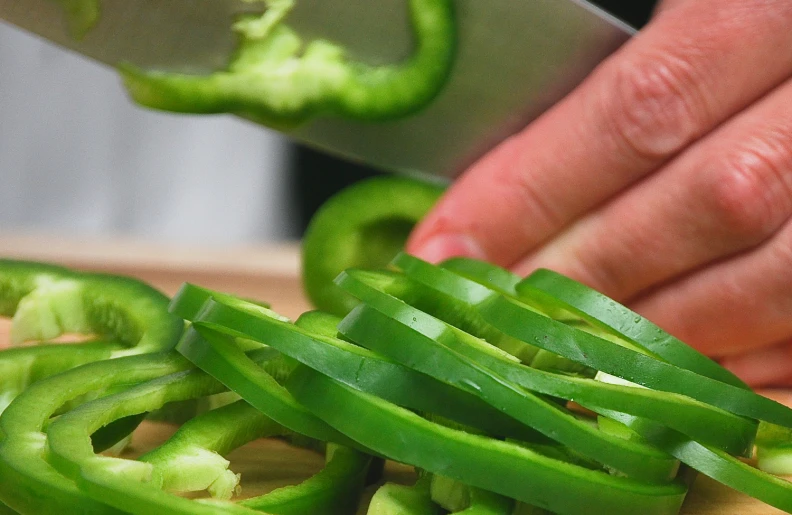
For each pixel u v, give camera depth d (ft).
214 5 0.95
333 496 0.75
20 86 1.96
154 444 0.83
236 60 0.96
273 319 0.75
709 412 0.75
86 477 0.70
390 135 1.05
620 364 0.76
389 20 0.97
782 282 0.89
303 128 1.03
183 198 2.05
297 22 0.96
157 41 0.95
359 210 1.12
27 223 2.00
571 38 0.97
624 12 1.29
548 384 0.74
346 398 0.73
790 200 0.88
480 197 0.94
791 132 0.87
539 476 0.72
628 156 0.90
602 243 0.92
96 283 0.90
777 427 0.83
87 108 2.00
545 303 0.83
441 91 0.99
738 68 0.88
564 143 0.91
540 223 0.94
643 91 0.88
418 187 1.12
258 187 2.03
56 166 2.00
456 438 0.72
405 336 0.74
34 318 0.90
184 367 0.80
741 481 0.75
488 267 0.85
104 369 0.79
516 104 1.01
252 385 0.75
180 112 0.96
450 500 0.75
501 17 0.97
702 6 0.88
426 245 0.95
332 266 1.13
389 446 0.72
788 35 0.88
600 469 0.75
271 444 0.84
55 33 0.95
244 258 1.35
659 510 0.74
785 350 0.94
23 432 0.74
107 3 0.94
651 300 0.93
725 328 0.92
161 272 1.25
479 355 0.74
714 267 0.91
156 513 0.69
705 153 0.89
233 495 0.78
